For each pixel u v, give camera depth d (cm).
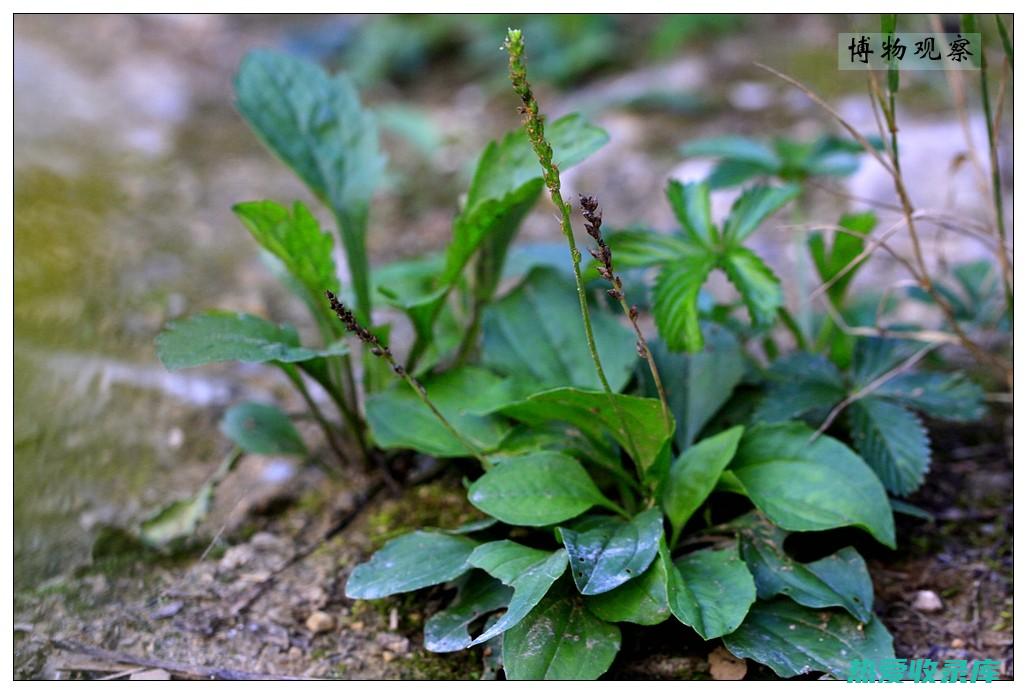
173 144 150
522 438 102
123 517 107
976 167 105
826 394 104
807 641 97
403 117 158
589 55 178
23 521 106
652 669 98
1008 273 104
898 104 148
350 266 107
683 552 101
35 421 111
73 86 156
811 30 183
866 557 103
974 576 102
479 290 108
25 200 126
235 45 196
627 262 104
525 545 101
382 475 108
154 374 115
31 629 101
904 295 120
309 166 107
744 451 102
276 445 107
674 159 145
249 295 123
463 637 97
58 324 117
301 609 102
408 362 106
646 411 98
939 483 107
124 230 127
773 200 103
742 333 110
